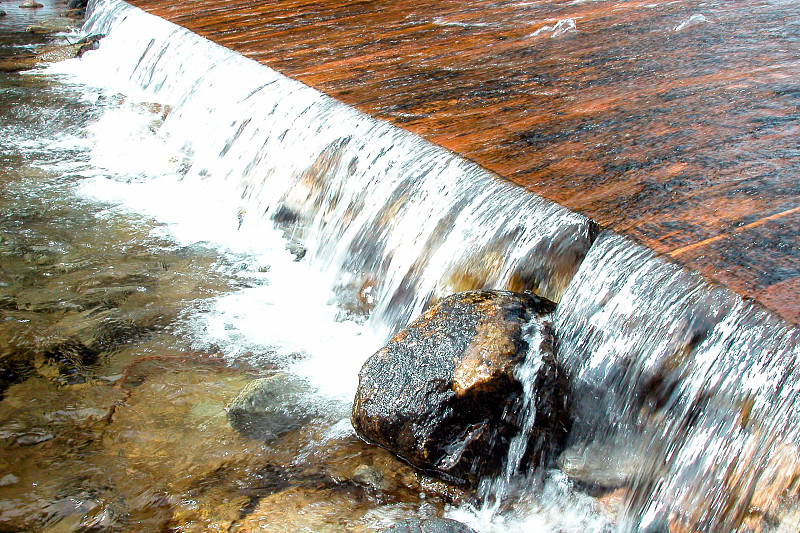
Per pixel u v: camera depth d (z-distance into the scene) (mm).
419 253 4598
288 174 5980
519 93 5852
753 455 2830
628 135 4855
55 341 4602
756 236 3574
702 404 3072
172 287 5230
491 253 4188
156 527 3316
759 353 2949
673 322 3258
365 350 4582
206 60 8016
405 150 5062
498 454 3463
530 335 3615
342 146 5594
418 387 3566
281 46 7887
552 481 3434
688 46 6652
